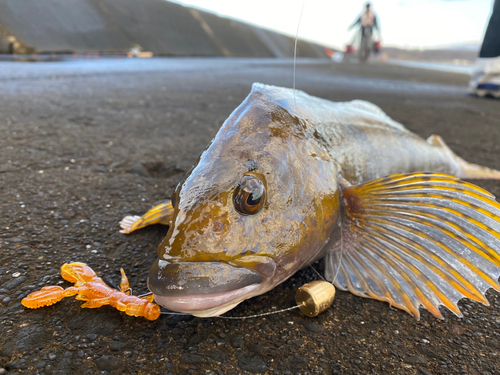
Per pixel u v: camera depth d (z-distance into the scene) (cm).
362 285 20
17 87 67
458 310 17
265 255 16
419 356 16
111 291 17
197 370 14
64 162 34
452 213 19
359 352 16
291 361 15
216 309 15
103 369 14
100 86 77
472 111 80
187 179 17
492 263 18
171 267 15
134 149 40
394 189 21
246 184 16
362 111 31
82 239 22
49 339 15
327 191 19
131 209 27
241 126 18
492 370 15
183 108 63
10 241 21
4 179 29
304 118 21
